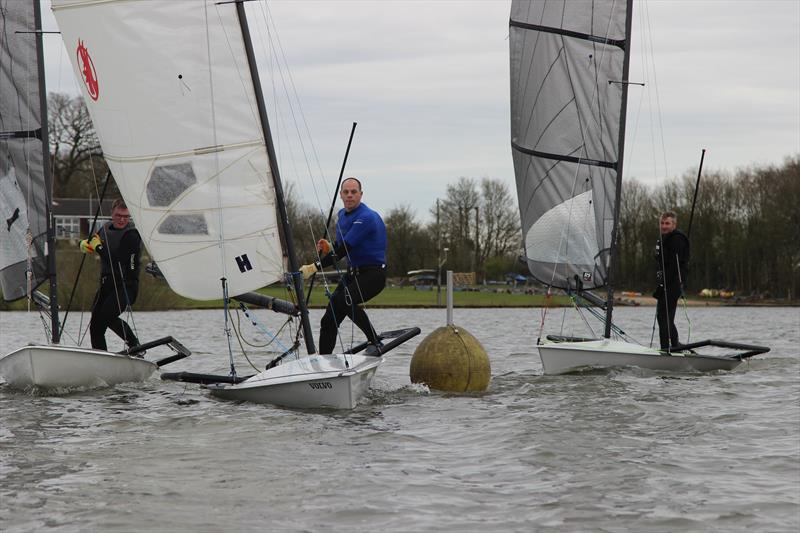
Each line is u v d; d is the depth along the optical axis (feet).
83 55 74.08
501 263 531.91
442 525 41.45
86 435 59.62
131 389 79.87
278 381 70.54
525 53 103.45
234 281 74.38
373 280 74.49
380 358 74.38
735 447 57.57
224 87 72.95
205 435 59.72
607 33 100.27
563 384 84.69
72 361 76.95
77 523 41.27
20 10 77.87
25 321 214.69
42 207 79.30
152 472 50.08
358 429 62.08
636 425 64.34
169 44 73.05
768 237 416.46
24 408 69.92
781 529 41.29
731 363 98.27
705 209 431.02
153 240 75.10
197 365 104.73
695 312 352.28
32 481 48.06
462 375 79.51
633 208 442.09
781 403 75.00
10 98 78.38
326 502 44.73
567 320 263.49
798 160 433.48
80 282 232.32
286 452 55.06
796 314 328.49
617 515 43.09
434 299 426.51
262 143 73.31
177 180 73.97
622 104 100.12
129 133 74.08
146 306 286.25
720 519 42.60
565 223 102.73
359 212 74.18
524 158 104.83
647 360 94.58
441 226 531.50
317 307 301.63
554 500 45.39
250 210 73.77
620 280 442.50
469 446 57.11
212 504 44.29
